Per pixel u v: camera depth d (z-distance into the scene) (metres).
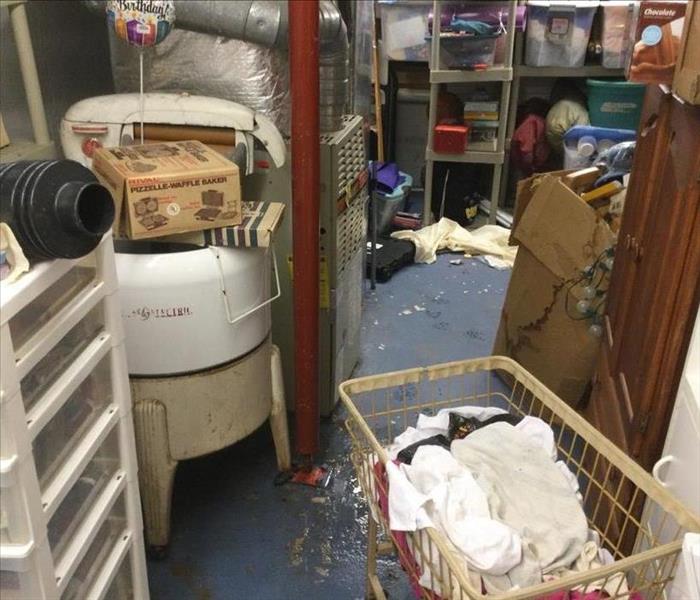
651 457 1.44
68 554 1.11
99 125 1.73
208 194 1.49
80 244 1.02
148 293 1.50
